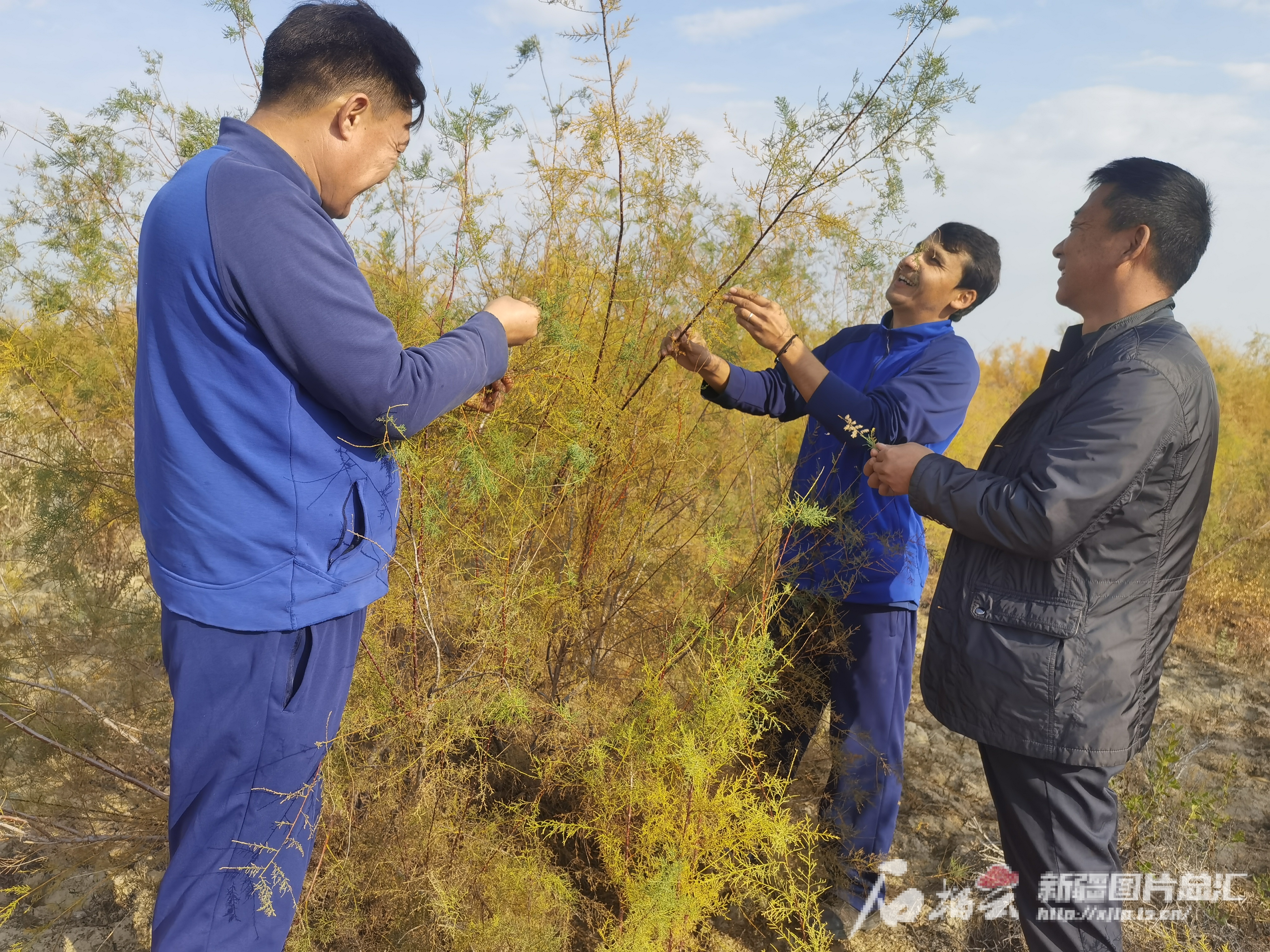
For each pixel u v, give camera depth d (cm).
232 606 121
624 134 187
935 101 163
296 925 157
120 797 217
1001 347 1024
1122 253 155
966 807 265
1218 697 347
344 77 125
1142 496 145
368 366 118
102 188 216
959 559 164
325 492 124
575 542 209
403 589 172
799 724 207
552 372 181
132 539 257
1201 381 146
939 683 165
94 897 198
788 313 280
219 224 112
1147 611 150
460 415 164
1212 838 241
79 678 240
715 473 259
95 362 232
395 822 167
